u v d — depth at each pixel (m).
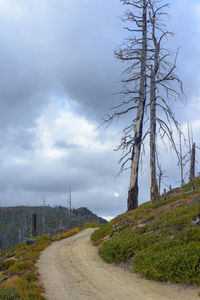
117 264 13.37
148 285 9.66
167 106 26.11
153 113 27.00
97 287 10.09
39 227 102.31
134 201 28.58
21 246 24.80
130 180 29.19
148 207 22.75
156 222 16.19
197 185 26.08
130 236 15.76
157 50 27.42
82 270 12.95
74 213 129.75
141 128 29.78
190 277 9.11
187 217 14.25
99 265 13.73
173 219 15.06
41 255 17.97
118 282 10.45
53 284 10.76
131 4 30.47
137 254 12.52
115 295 9.02
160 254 11.10
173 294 8.52
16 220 120.75
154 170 26.14
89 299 8.81
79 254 17.39
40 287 10.06
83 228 38.66
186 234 12.27
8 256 20.67
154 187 25.94
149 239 13.97
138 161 29.25
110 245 15.30
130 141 29.31
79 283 10.74
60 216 119.19
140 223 19.00
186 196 20.33
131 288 9.58
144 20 30.53
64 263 14.88
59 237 28.06
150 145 26.73
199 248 10.09
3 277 12.05
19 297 8.28
